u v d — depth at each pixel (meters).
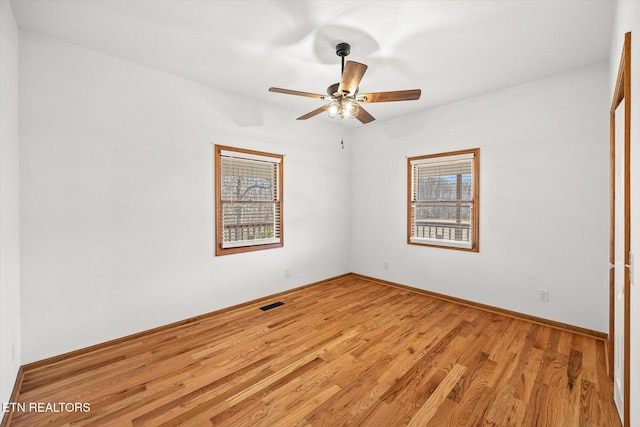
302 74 3.00
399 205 4.38
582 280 2.84
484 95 3.46
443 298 3.89
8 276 1.87
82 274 2.48
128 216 2.73
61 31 2.25
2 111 1.78
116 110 2.65
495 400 1.87
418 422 1.69
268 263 3.88
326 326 3.01
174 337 2.78
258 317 3.27
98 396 1.92
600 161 2.73
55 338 2.35
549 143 3.01
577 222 2.87
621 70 1.67
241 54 2.61
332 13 2.04
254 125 3.70
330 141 4.70
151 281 2.88
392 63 2.75
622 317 1.73
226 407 1.81
